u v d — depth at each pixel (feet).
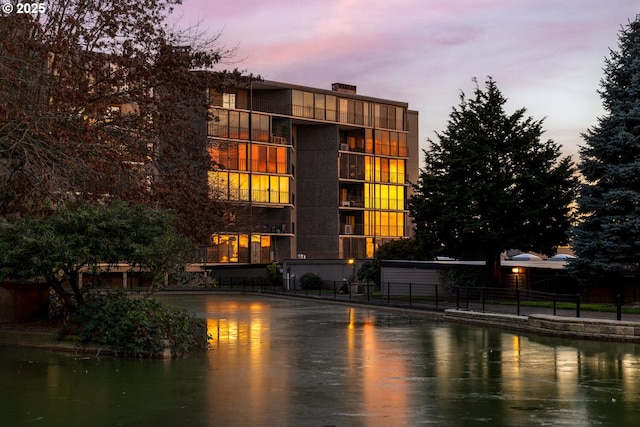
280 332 81.15
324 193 261.65
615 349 66.18
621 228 101.71
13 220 63.93
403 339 73.97
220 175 223.10
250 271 237.45
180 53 79.82
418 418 35.65
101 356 56.95
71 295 65.77
